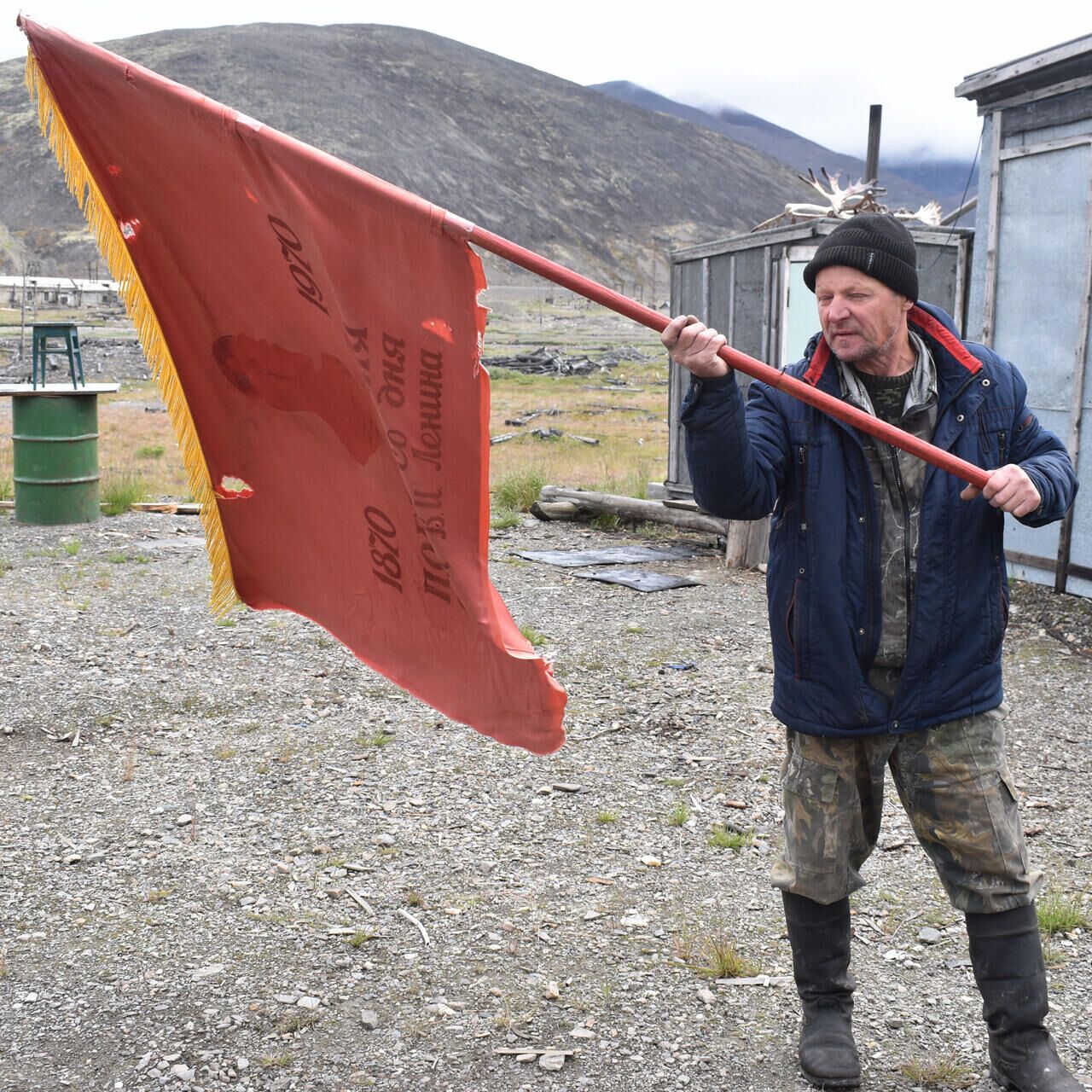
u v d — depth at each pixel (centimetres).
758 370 241
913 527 256
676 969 339
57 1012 313
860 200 1054
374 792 477
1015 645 729
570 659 682
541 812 459
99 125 247
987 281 920
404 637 270
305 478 271
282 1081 284
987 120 914
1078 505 835
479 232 237
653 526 1170
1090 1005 323
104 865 407
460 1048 299
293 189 245
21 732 544
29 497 1114
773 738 550
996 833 260
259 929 361
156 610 783
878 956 352
